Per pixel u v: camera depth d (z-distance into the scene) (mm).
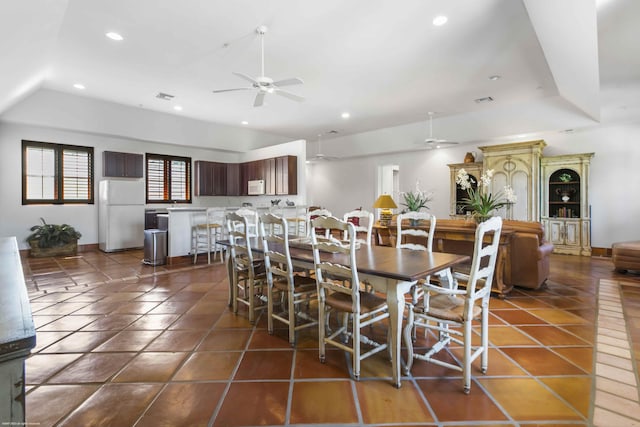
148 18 3387
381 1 3086
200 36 3764
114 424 1596
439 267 2053
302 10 3246
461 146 7957
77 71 4840
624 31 2855
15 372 758
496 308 3273
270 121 7945
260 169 8719
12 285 1198
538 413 1676
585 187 6211
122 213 6914
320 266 2189
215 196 9094
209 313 3162
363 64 4547
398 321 1925
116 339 2562
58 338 2572
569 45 3244
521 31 3637
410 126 8203
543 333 2668
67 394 1837
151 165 7996
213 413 1679
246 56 4301
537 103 6301
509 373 2066
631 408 1708
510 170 6691
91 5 3154
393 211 9312
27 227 6406
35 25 3141
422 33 3693
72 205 6887
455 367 1937
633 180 6059
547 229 6621
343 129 8836
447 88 5547
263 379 2002
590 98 4766
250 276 2926
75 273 4852
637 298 3578
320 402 1772
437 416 1654
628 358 2246
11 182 6230
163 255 5531
